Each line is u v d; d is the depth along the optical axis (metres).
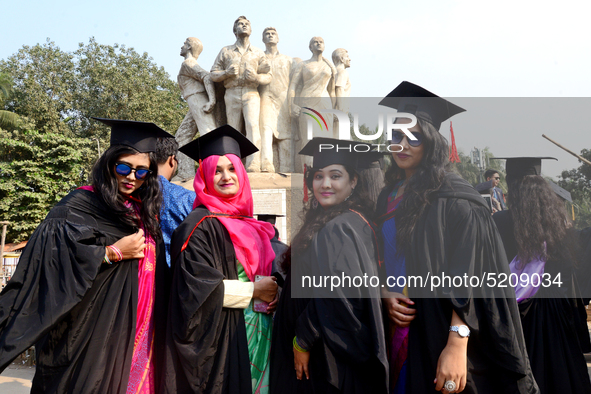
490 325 2.36
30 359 5.93
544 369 2.97
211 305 2.65
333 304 2.49
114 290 2.73
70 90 28.77
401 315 2.48
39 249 2.63
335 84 9.30
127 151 2.85
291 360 2.72
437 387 2.36
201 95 9.34
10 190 20.69
